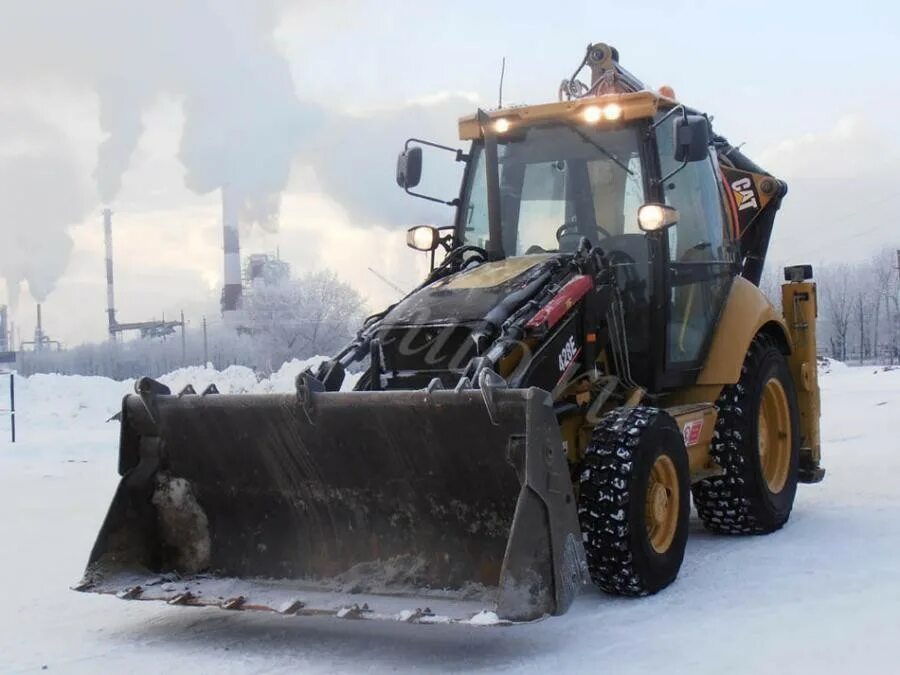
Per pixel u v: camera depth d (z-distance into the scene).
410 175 6.30
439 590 4.52
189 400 4.95
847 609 4.73
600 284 5.52
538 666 4.11
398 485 4.64
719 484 6.40
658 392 5.89
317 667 4.18
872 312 66.56
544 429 4.24
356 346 5.32
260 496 4.95
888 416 14.27
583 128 6.10
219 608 4.80
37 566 6.21
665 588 5.20
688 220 6.34
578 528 4.31
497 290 5.26
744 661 4.07
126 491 5.04
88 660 4.33
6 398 16.95
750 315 6.54
